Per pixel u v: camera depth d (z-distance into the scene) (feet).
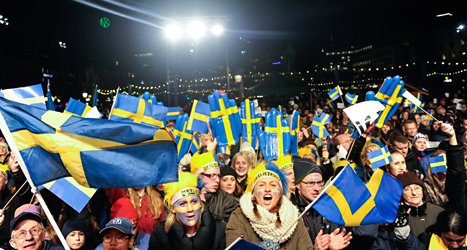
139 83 311.47
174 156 11.61
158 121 18.53
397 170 15.24
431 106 55.31
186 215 11.28
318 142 30.14
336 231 11.11
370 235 11.96
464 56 250.98
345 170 11.76
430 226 12.45
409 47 322.96
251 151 20.84
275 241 10.21
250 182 12.15
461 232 11.19
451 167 13.26
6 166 16.55
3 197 14.69
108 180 11.31
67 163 11.21
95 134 11.39
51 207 13.88
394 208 11.91
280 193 11.30
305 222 12.35
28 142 10.91
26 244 11.25
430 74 267.80
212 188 14.90
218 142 21.52
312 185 12.33
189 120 22.17
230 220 11.37
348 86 415.44
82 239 12.20
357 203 11.64
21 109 11.02
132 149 11.47
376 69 388.16
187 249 11.25
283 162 15.30
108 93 223.10
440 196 15.43
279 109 34.35
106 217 14.20
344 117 30.73
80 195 11.21
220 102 21.59
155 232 11.75
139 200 14.32
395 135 19.58
